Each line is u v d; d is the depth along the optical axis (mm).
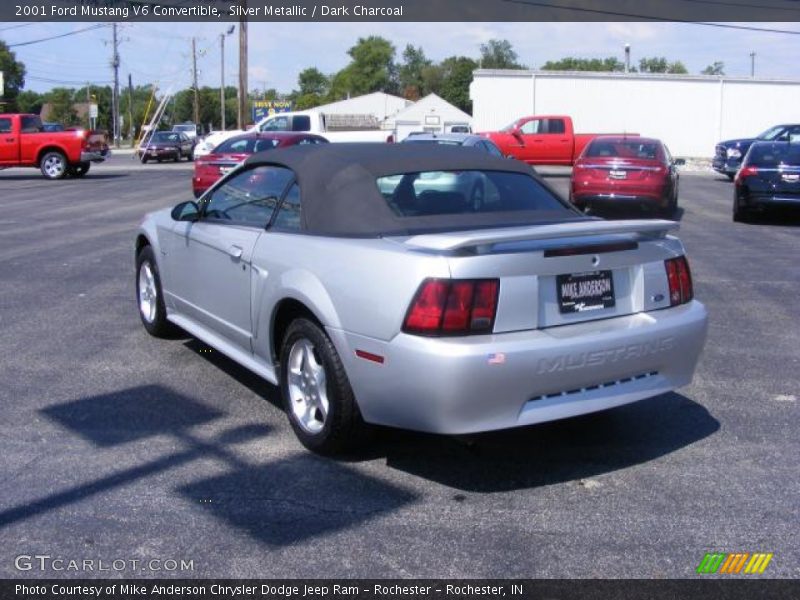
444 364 3789
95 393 5484
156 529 3715
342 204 4641
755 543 3660
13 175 29531
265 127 27953
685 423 5113
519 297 3980
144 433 4824
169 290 6324
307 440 4570
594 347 4078
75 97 122438
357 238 4391
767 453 4652
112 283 9023
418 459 4523
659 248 4535
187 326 6066
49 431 4828
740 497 4102
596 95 41062
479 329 3891
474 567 3447
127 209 17141
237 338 5316
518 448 4699
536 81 40906
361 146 5238
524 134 28281
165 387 5625
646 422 5133
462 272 3859
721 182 28016
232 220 5469
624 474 4367
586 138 28234
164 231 6309
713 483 4262
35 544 3582
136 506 3928
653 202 15195
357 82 116812
